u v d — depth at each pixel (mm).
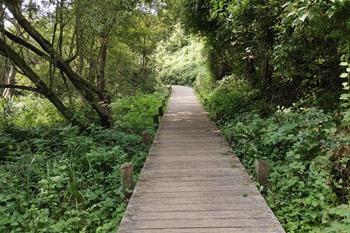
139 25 17594
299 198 5109
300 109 8047
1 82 10742
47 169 6043
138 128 11023
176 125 11844
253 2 9211
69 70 10039
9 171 6586
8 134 9266
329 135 6012
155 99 19250
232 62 16156
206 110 15930
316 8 5199
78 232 4711
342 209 4328
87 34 11367
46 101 14859
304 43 7613
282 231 3840
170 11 16875
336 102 7477
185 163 6758
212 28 14711
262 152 7098
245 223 4055
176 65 45125
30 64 13320
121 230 3938
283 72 8352
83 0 9320
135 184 5555
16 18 8789
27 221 4758
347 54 5660
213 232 3854
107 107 11750
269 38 10203
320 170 5418
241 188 5242
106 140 8719
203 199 4832
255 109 10945
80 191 5695
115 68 19094
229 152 7574
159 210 4484
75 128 8727
